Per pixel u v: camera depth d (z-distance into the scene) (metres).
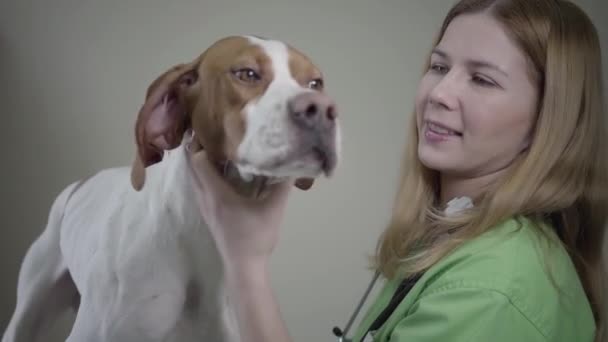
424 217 1.35
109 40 2.26
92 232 1.48
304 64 1.14
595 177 1.14
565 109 1.07
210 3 2.27
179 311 1.32
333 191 2.39
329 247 2.43
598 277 1.20
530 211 1.08
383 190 2.40
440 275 1.05
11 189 2.29
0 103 2.22
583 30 1.12
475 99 1.08
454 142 1.13
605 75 2.07
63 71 2.25
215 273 1.30
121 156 2.33
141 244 1.31
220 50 1.16
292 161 1.01
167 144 1.26
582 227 1.19
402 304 1.09
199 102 1.18
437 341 0.93
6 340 1.80
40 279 1.78
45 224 2.33
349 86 2.33
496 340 0.90
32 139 2.27
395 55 2.34
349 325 1.49
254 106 1.07
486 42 1.08
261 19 2.29
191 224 1.26
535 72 1.08
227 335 1.38
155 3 2.26
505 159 1.14
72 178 2.31
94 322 1.35
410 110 2.36
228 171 1.14
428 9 2.33
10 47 2.21
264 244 1.16
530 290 0.94
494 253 1.00
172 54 2.28
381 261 1.42
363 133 2.36
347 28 2.31
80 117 2.28
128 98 2.29
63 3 2.22
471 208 1.15
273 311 1.13
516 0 1.11
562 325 0.99
